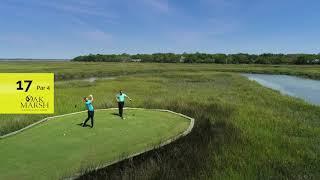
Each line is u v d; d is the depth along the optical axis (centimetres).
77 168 1149
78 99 3023
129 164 1232
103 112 2188
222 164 1301
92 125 1712
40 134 1580
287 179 1164
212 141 1593
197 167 1262
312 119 2267
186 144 1503
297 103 2973
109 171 1174
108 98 3134
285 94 4159
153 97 3288
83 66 11525
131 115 2077
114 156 1271
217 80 6053
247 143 1582
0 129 1792
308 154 1435
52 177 1073
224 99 3241
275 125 1983
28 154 1288
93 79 6338
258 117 2225
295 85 5919
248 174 1188
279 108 2716
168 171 1205
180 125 1817
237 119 2136
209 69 10256
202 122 1950
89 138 1509
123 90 4053
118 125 1770
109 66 11756
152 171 1199
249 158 1367
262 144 1562
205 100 3092
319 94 4488
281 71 9581
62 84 4831
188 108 2519
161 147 1397
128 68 10181
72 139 1491
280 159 1363
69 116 2038
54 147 1374
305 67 12044
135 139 1505
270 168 1260
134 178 1141
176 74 7544
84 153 1304
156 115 2094
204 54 19212
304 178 1177
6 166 1164
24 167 1155
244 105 2786
